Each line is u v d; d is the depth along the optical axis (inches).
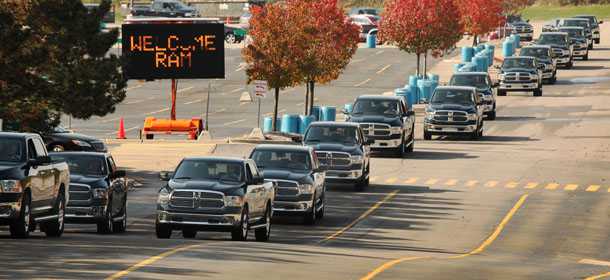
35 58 4023.1
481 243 3065.9
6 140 2554.1
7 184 2463.1
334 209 3654.0
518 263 2632.9
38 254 2233.0
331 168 3993.6
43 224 2699.3
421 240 3085.6
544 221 3484.3
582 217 3572.8
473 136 5585.6
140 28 5492.1
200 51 5502.0
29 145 2576.3
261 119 6619.1
